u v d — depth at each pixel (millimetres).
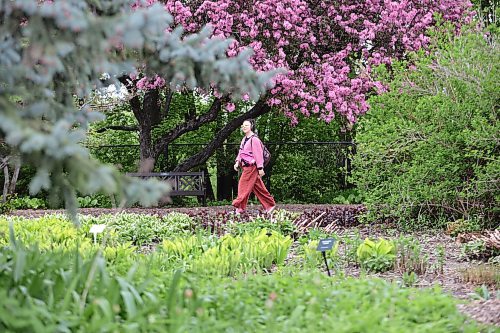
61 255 4871
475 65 13250
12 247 4898
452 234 12727
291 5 18359
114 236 10844
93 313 3893
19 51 3809
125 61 4078
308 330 3943
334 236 10945
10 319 3359
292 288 5098
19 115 3434
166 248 8617
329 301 4758
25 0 3260
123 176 3467
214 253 7715
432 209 14156
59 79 4230
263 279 5445
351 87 19188
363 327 3963
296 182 26375
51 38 3395
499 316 5094
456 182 13477
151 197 3438
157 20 3373
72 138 3250
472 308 5449
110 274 4805
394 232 13656
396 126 14141
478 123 12672
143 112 22500
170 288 4398
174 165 25797
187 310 4141
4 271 4336
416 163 13844
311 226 13766
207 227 12828
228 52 17625
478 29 13828
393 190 13945
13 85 3740
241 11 18422
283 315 4508
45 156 3334
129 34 3326
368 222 15227
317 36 19797
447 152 13383
